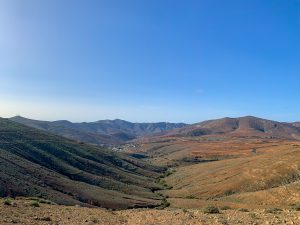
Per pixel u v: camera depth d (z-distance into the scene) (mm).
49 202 54406
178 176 178125
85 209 45094
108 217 35844
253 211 42062
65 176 134250
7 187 83125
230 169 153250
